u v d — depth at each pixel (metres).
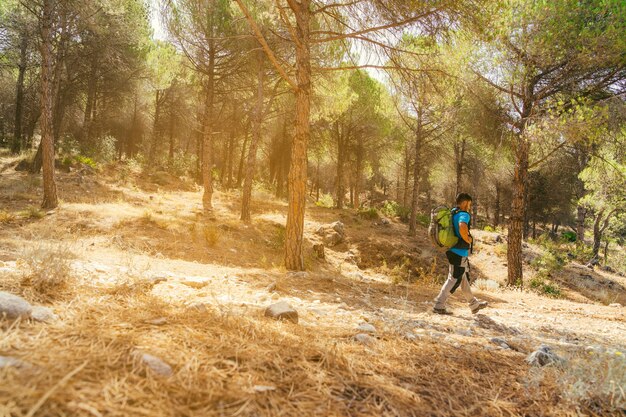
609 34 9.70
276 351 1.93
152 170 24.98
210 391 1.38
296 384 1.62
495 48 11.38
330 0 9.05
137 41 18.95
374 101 24.84
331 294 5.31
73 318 1.93
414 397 1.70
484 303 4.83
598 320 6.33
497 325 4.48
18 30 17.31
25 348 1.44
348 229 18.94
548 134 10.47
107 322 1.93
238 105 22.62
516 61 11.26
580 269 18.56
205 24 15.77
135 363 1.47
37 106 25.34
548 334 4.33
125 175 21.19
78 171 19.11
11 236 7.71
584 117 9.71
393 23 7.88
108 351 1.54
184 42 16.53
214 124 23.92
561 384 2.03
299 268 8.23
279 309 2.86
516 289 11.49
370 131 26.14
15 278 2.48
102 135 27.33
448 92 9.51
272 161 34.50
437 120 18.77
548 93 11.42
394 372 1.99
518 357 2.68
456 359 2.39
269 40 13.93
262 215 18.22
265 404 1.39
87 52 18.95
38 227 9.52
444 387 1.90
